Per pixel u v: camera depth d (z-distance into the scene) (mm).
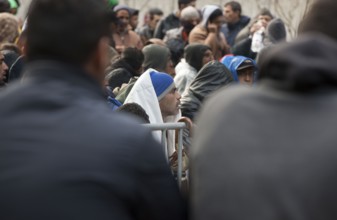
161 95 7680
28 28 3699
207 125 3527
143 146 3531
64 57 3656
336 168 3355
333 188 3340
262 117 3475
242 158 3412
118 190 3459
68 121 3545
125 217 3486
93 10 3680
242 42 13250
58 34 3646
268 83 3584
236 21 15023
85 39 3652
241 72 9562
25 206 3438
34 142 3518
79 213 3422
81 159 3467
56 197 3432
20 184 3457
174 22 15375
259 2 17438
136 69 9711
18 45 9898
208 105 3600
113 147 3494
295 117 3459
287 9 17031
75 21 3652
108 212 3439
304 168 3365
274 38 12922
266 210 3346
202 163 3477
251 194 3367
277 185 3361
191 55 10438
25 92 3627
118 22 13133
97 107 3604
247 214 3357
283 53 3547
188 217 3680
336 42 3898
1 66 8328
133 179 3494
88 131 3520
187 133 6816
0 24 10289
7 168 3492
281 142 3418
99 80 3721
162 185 3564
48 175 3453
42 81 3641
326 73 3512
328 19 3902
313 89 3535
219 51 13094
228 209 3383
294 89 3531
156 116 7473
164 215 3598
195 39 13062
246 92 3562
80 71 3658
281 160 3389
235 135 3455
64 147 3490
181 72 10453
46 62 3662
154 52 10398
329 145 3385
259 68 3684
